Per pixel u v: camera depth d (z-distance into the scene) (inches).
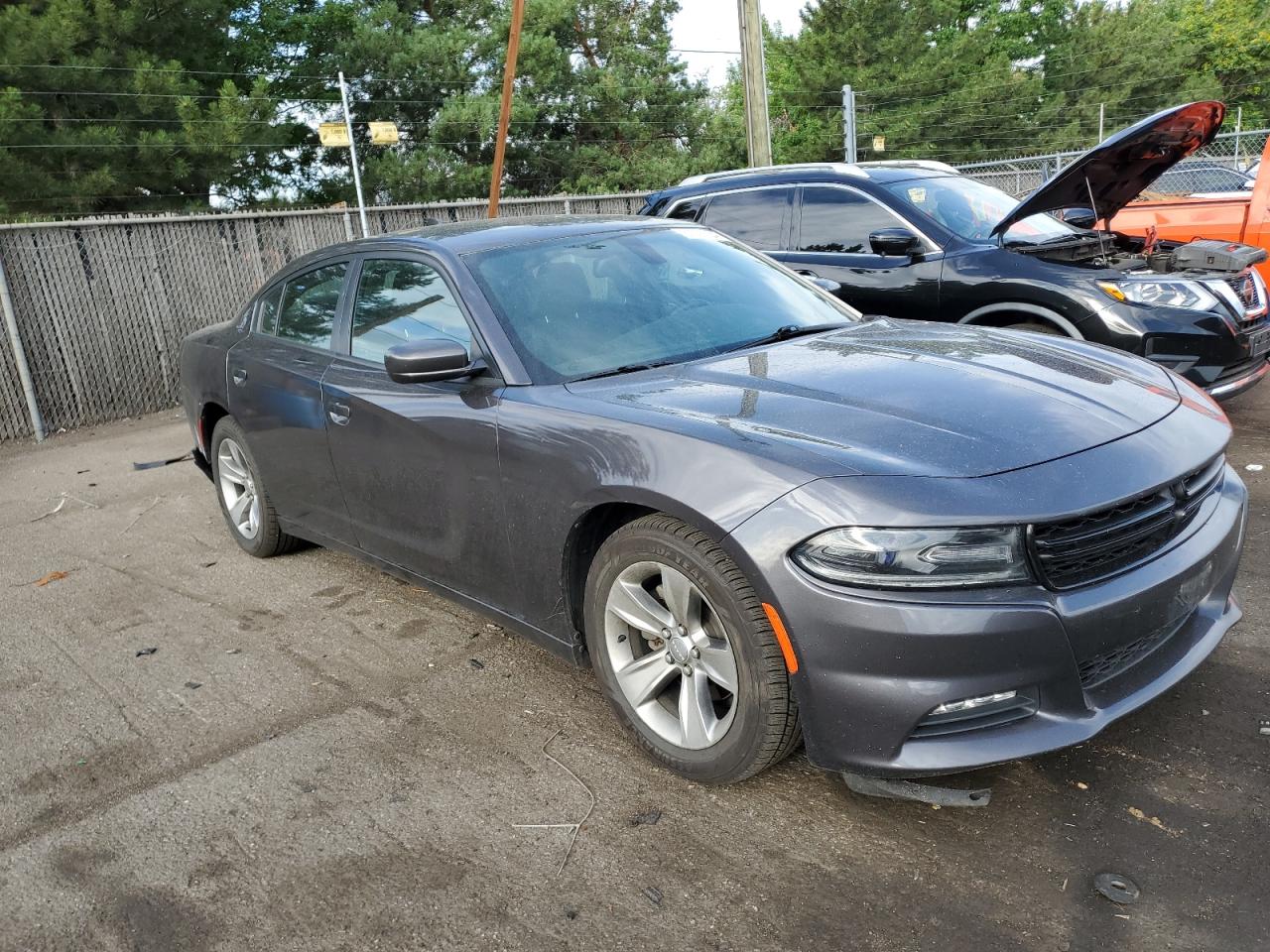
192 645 159.5
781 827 101.4
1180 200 317.7
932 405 104.1
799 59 1483.8
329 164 812.0
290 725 130.6
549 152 962.7
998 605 87.4
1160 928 83.2
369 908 93.9
